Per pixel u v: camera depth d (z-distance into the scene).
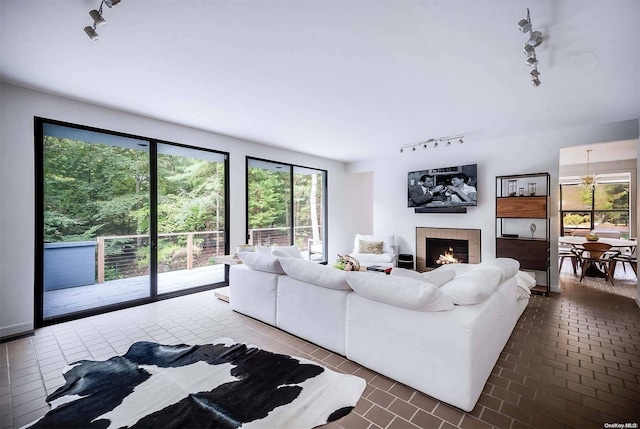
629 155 5.89
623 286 4.68
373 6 1.76
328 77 2.72
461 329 1.68
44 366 2.22
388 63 2.46
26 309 2.90
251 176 6.09
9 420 1.63
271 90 3.01
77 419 1.58
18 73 2.62
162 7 1.76
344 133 4.62
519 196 4.52
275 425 1.54
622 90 2.94
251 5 1.75
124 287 4.18
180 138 4.18
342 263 4.02
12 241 2.85
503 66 2.49
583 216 7.61
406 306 1.87
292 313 2.76
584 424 1.58
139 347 2.51
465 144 5.28
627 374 2.09
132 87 2.93
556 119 3.89
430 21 1.90
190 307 3.66
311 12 1.81
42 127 3.05
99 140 3.70
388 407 1.72
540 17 1.85
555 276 4.39
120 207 4.06
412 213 6.03
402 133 4.63
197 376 2.02
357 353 2.20
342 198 7.15
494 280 2.12
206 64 2.48
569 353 2.41
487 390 1.90
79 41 2.14
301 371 2.09
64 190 4.17
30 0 1.70
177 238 5.70
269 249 4.01
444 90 2.99
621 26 1.92
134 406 1.69
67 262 4.39
